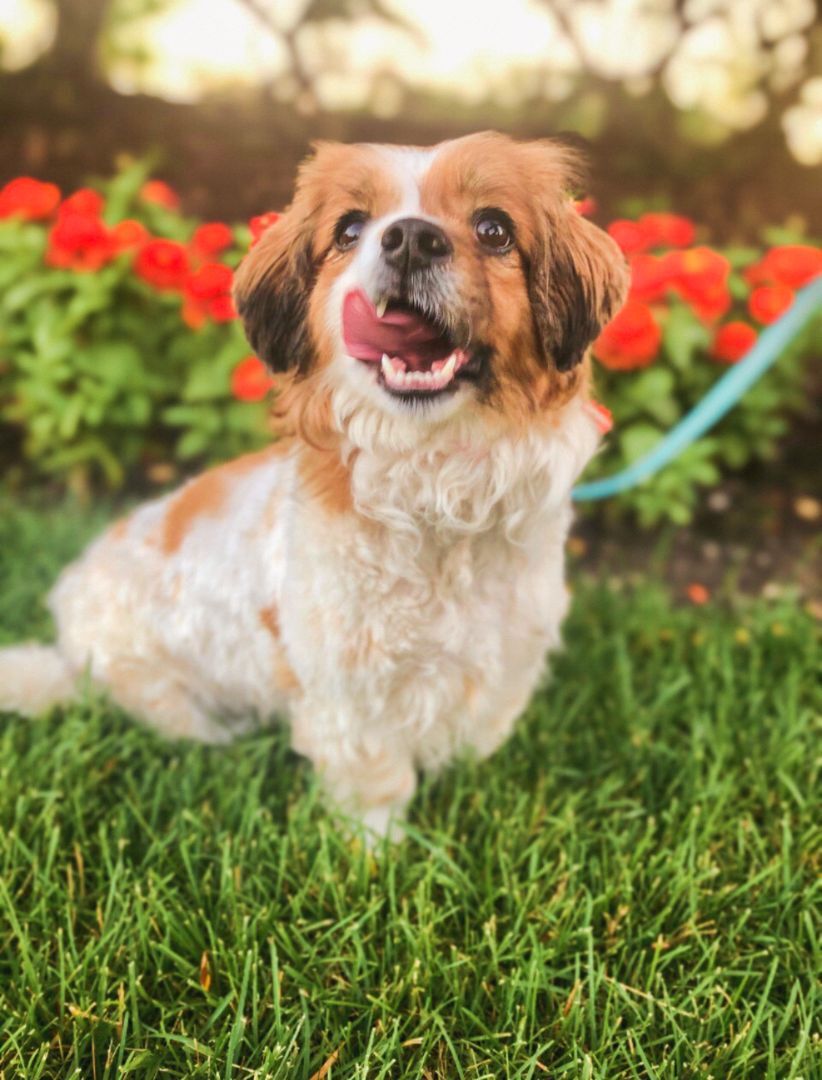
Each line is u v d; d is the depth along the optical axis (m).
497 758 0.67
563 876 0.56
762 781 0.63
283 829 0.61
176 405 1.13
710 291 0.96
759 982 0.52
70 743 0.63
